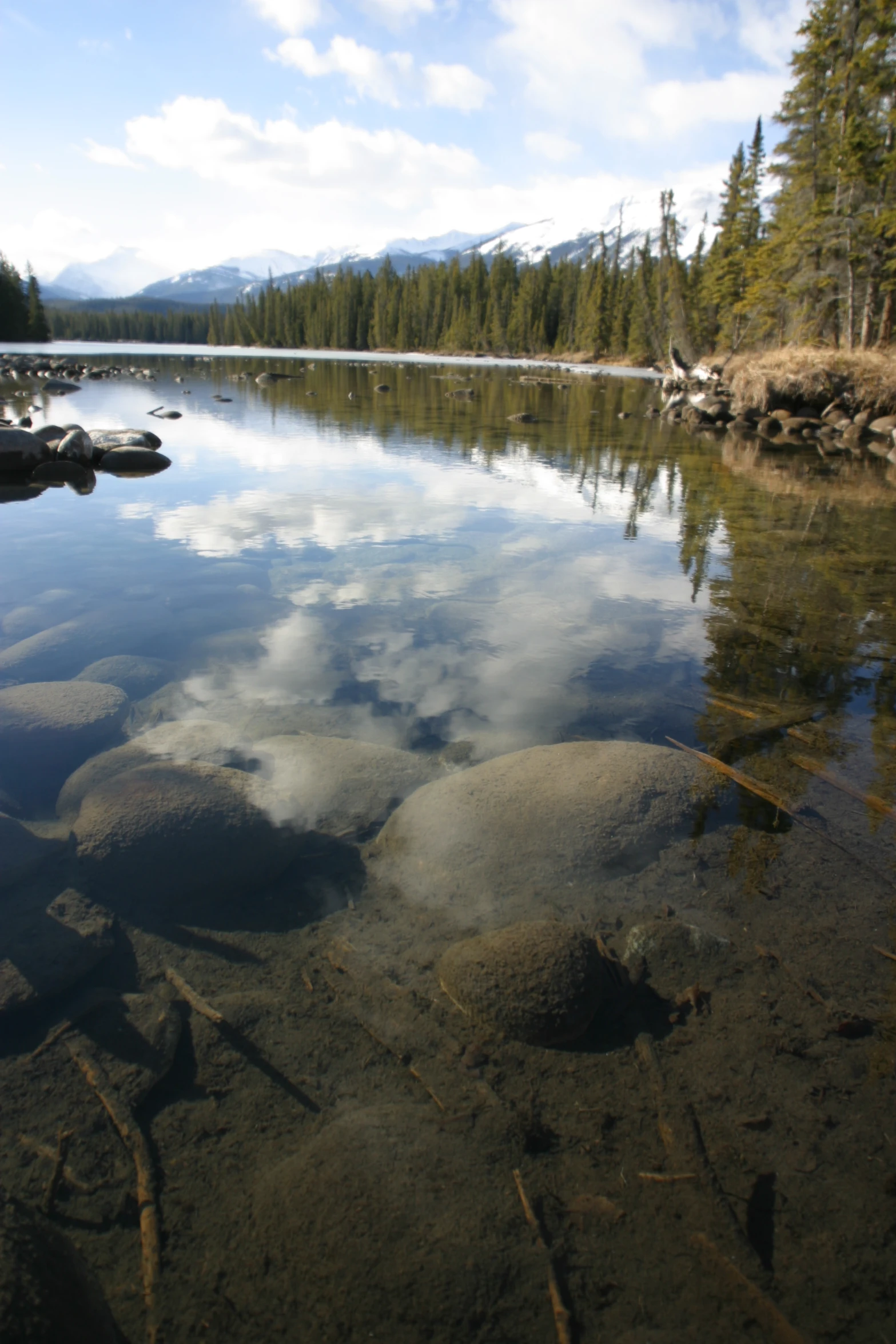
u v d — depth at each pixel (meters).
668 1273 1.38
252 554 6.05
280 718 3.39
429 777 2.99
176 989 2.02
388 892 2.40
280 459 11.16
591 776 2.91
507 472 10.38
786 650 4.34
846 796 2.93
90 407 17.89
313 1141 1.61
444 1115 1.68
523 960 2.00
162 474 9.80
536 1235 1.43
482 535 6.79
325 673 3.86
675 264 53.72
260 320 108.00
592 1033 1.91
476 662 4.04
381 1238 1.41
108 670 3.80
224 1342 1.27
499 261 87.38
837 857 2.58
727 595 5.34
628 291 66.44
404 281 97.25
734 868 2.52
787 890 2.42
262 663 3.96
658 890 2.42
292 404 20.84
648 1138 1.64
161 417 16.44
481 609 4.88
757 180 42.69
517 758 3.04
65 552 6.03
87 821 2.55
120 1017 1.93
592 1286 1.35
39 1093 1.73
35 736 3.17
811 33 28.94
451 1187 1.51
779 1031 1.92
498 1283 1.35
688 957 2.15
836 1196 1.52
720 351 48.50
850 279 27.53
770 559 6.29
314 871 2.48
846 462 12.41
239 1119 1.67
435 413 18.88
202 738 3.14
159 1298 1.33
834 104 27.58
